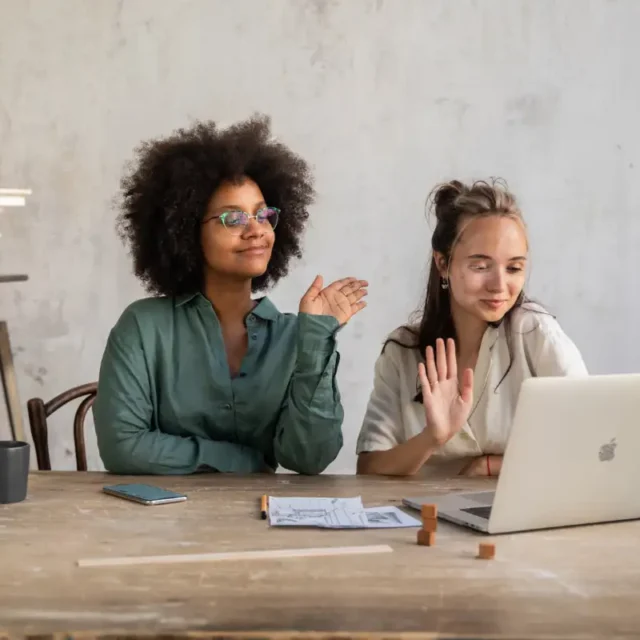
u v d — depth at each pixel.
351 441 2.71
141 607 0.89
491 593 0.94
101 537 1.14
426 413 1.48
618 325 2.69
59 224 2.65
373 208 2.65
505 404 1.67
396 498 1.38
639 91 2.63
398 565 1.03
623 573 1.01
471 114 2.63
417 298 2.67
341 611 0.88
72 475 1.54
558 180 2.65
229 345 1.69
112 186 2.64
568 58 2.62
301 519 1.21
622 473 1.20
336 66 2.61
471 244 1.61
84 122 2.63
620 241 2.67
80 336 2.69
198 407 1.64
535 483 1.15
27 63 2.62
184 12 2.60
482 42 2.61
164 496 1.34
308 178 1.91
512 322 1.67
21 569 1.01
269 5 2.60
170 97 2.62
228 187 1.64
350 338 2.69
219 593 0.93
